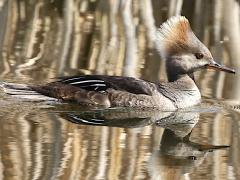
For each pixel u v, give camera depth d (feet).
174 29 52.19
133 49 63.46
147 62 60.03
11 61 58.59
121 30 69.51
